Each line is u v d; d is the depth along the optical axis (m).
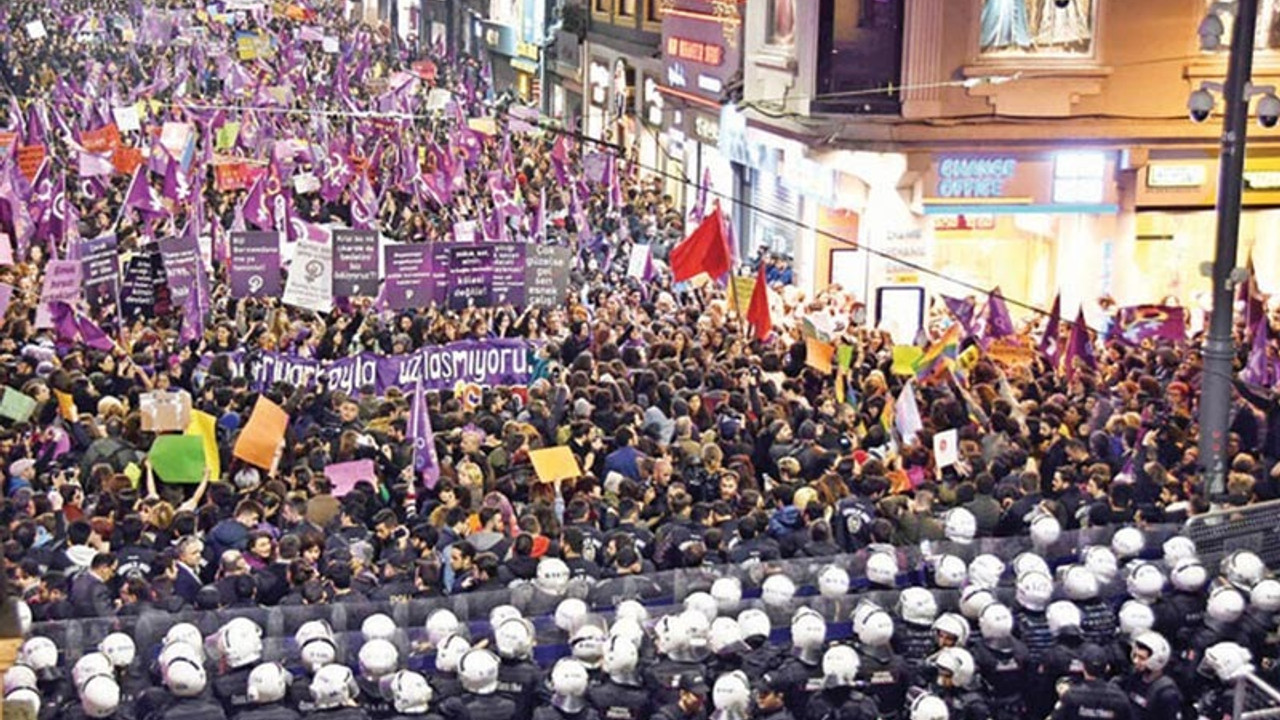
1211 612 18.00
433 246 29.92
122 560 18.52
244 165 43.78
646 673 16.58
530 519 19.91
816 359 27.58
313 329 29.67
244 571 18.30
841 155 42.34
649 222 46.66
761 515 20.22
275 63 78.81
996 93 40.97
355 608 17.50
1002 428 24.61
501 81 87.50
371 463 21.89
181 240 28.84
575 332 29.48
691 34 54.69
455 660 16.44
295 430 24.25
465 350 26.81
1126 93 41.12
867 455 23.59
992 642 17.59
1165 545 18.98
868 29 41.22
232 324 29.41
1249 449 26.09
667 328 30.14
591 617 17.25
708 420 25.11
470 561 18.61
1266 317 30.58
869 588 18.72
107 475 20.97
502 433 23.77
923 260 41.88
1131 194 41.59
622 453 22.86
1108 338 32.03
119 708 15.80
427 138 53.88
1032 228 42.44
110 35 85.56
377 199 43.84
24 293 30.92
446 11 98.31
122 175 43.91
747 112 48.22
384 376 26.61
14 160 35.69
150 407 22.78
